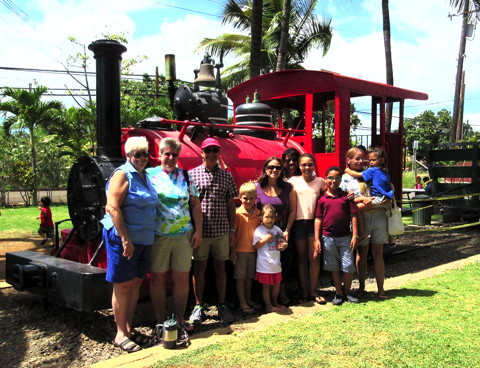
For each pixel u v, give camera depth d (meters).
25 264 4.64
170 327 3.73
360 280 5.34
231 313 4.86
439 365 3.21
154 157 4.95
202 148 4.60
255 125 6.54
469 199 12.48
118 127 4.91
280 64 11.38
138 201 3.74
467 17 18.77
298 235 5.26
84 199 4.81
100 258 4.71
